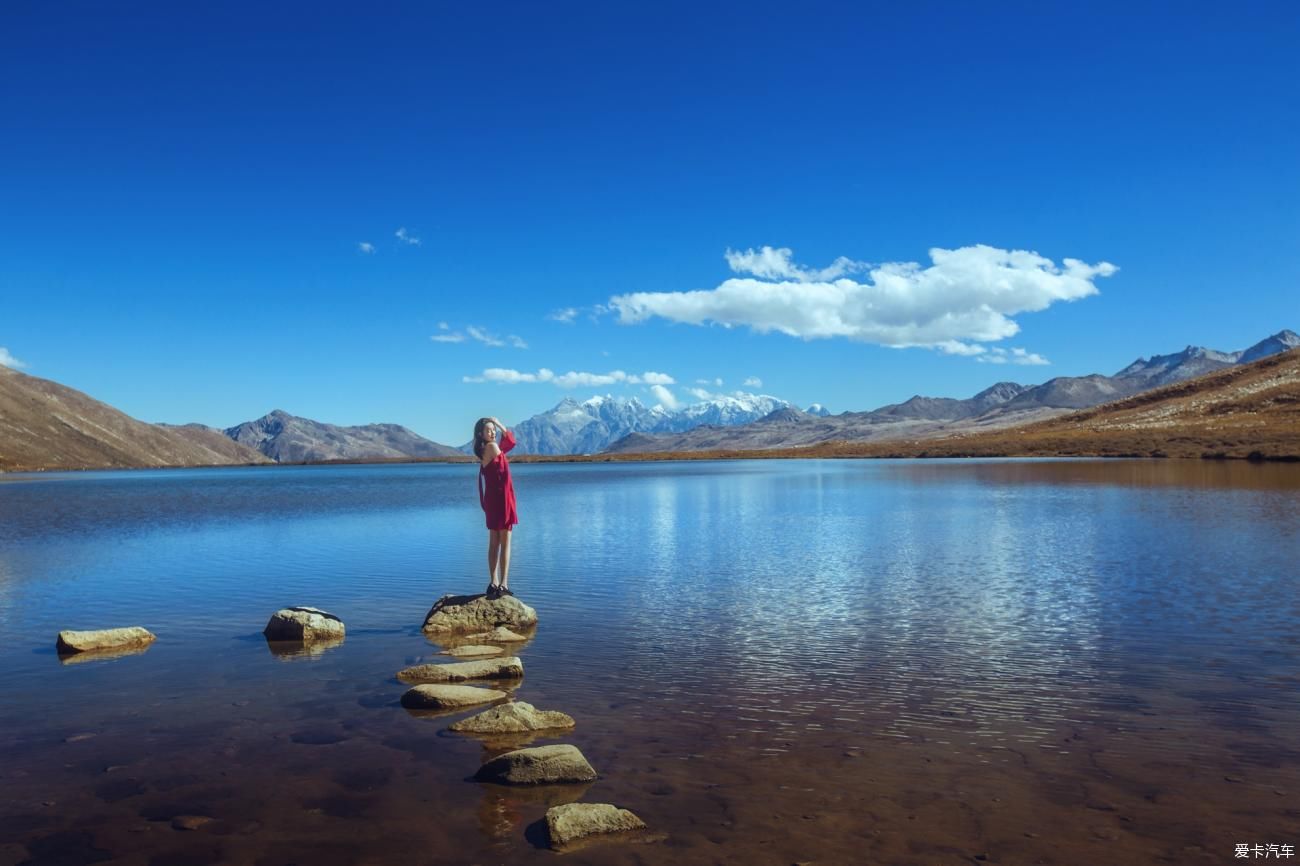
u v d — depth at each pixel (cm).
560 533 3188
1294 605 1605
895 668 1224
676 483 7575
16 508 5284
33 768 869
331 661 1327
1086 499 4303
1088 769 843
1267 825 717
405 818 746
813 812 748
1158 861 657
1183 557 2219
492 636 1459
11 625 1625
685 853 675
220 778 840
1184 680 1145
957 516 3588
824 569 2178
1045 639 1383
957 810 751
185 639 1495
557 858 669
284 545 2944
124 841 705
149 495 7188
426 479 11681
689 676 1195
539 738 947
